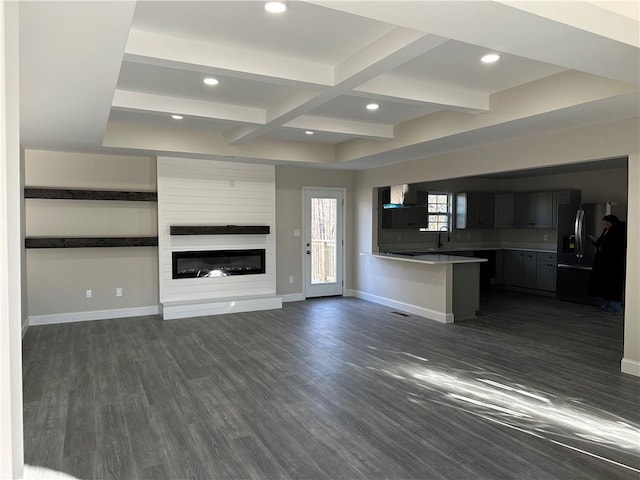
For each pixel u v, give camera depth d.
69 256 6.04
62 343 4.99
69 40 2.27
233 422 3.05
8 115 1.21
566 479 2.38
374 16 2.03
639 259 3.90
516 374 4.00
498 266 9.19
